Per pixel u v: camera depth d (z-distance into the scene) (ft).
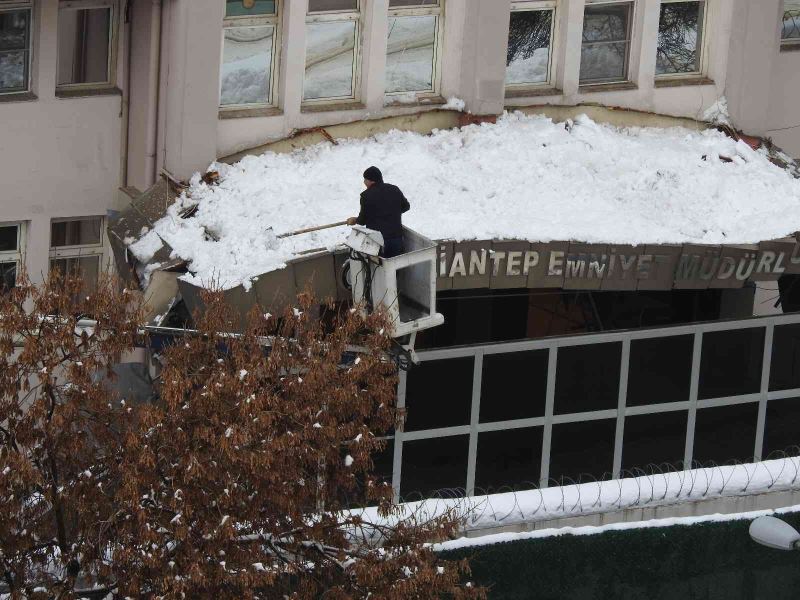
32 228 154.81
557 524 149.69
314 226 144.66
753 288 174.81
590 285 151.02
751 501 155.94
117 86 155.43
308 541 123.34
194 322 131.23
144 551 114.83
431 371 148.87
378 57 159.53
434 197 152.25
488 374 151.33
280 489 118.62
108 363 117.60
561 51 168.25
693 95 173.27
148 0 151.23
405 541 124.06
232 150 155.74
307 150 157.69
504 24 161.99
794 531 120.47
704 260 153.17
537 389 153.48
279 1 155.33
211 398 114.42
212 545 115.55
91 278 159.02
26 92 152.25
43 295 114.93
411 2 160.97
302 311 122.62
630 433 160.66
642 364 156.15
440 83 163.94
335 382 120.57
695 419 159.43
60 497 116.47
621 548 151.74
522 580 149.28
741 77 173.58
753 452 161.99
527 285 149.18
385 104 161.48
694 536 153.79
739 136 174.19
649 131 171.73
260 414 114.42
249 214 147.33
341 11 158.40
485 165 158.20
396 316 135.13
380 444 125.49
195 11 149.38
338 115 159.43
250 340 119.03
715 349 158.81
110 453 117.91
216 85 151.74
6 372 115.14
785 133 181.57
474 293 173.37
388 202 136.46
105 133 155.33
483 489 152.25
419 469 151.23
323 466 121.60
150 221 147.64
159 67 152.25
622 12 170.71
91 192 156.15
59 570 121.49
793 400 168.86
